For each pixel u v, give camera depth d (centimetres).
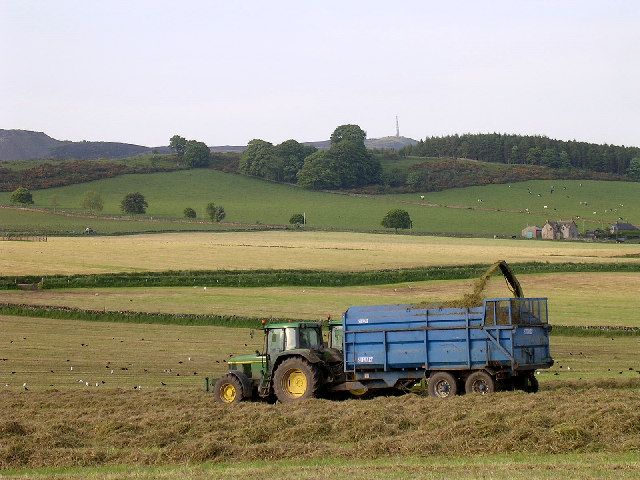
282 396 3512
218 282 10038
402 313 3506
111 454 2538
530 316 3388
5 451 2545
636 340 6397
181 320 7662
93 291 9475
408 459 2312
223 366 5431
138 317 7800
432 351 3434
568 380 4119
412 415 2864
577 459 2194
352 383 3603
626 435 2397
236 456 2450
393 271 10506
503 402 2970
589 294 9056
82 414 3434
